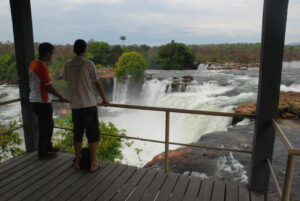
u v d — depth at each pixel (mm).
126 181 2729
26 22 3244
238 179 5008
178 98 13828
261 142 2449
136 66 20156
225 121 9945
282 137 1906
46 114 3105
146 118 15258
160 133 12344
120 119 15523
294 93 11391
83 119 2779
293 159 1681
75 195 2455
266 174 2500
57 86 14422
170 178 2801
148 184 2668
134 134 12625
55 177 2811
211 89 15898
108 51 28453
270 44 2248
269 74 2307
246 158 5910
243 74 21703
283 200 1781
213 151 6359
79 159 3012
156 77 21375
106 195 2459
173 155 6242
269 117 2383
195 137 10766
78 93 2691
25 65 3324
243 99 12328
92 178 2789
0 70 18641
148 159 8055
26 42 3283
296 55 29781
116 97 21656
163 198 2418
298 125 8445
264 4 2256
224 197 2441
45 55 2898
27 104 3449
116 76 21016
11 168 3023
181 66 30844
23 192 2508
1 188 2584
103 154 5090
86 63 2678
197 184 2676
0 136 4055
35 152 3533
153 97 17703
